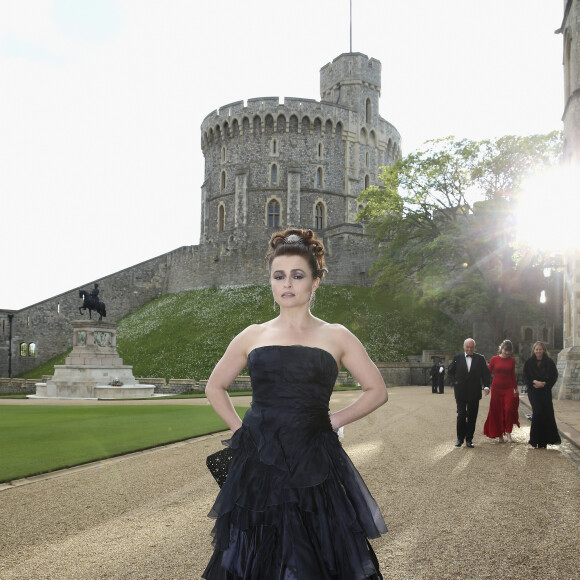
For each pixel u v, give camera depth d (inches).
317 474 102.9
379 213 1665.8
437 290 1482.5
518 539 193.6
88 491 267.6
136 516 224.8
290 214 2331.4
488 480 287.4
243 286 1989.4
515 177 1433.3
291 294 112.7
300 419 106.3
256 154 2422.5
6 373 1957.4
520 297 1418.6
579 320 880.9
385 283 1616.6
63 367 1185.4
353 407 113.6
